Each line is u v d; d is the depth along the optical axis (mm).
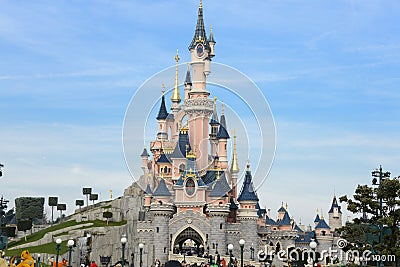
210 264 98438
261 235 145375
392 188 74875
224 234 137375
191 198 139250
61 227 149750
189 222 137375
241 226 140750
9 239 144875
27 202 162625
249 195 141375
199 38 158250
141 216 142125
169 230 137000
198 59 156250
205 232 137375
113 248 134000
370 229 77125
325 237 158750
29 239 142375
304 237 159375
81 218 154875
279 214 178875
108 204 171125
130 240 138000
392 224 72375
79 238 128125
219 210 137125
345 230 78375
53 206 178250
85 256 126000
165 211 136250
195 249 150375
